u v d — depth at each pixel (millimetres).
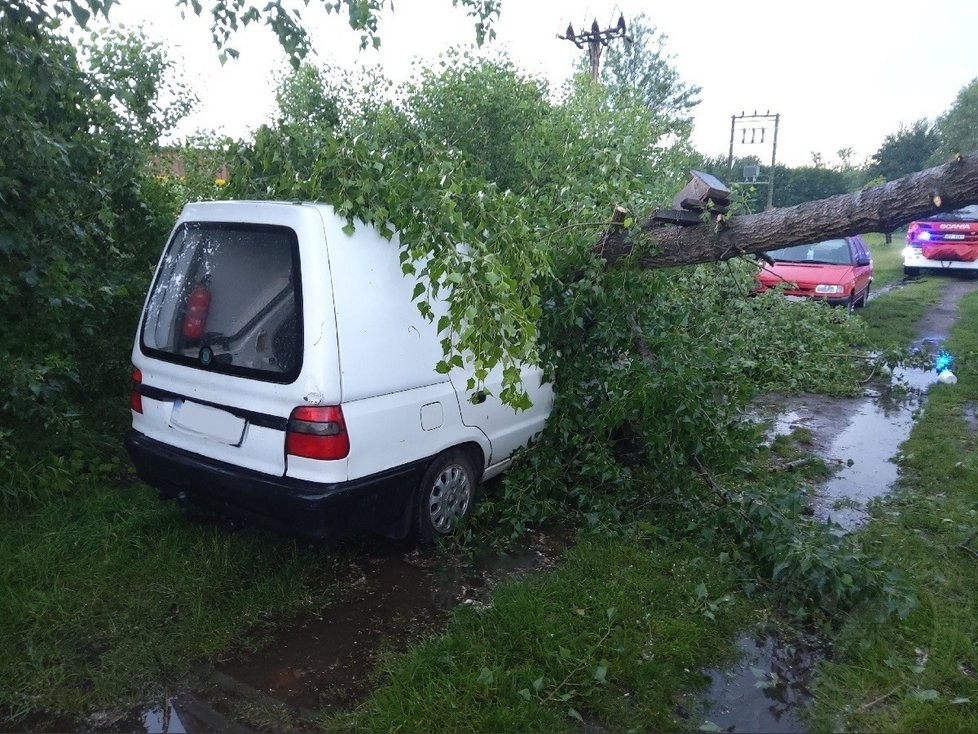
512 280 3902
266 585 3828
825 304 11016
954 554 4473
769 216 4527
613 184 5477
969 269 19938
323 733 2918
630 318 5328
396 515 4070
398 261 4004
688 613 3783
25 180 4824
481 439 4574
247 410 3717
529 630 3523
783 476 5664
